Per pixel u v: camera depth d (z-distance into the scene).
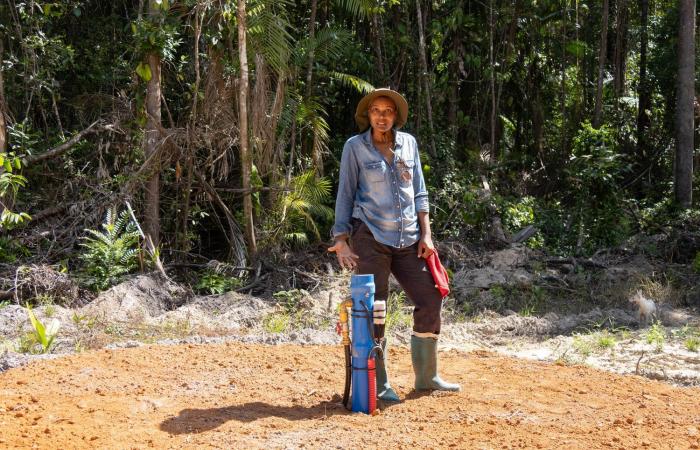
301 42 13.13
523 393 4.87
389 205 4.59
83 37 13.86
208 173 12.71
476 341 8.24
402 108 4.63
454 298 10.52
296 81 13.58
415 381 4.94
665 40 20.27
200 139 11.63
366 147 4.64
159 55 11.36
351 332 4.56
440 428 4.05
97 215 11.13
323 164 14.58
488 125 18.66
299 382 5.01
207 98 11.93
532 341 8.33
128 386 4.74
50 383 4.74
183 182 11.75
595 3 20.83
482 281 11.20
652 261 12.91
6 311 8.54
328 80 14.93
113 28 13.71
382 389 4.62
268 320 8.98
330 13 16.06
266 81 12.17
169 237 12.13
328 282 11.07
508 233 14.14
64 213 11.57
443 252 12.69
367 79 15.97
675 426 4.20
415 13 16.91
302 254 12.12
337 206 4.68
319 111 15.16
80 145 12.07
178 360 5.44
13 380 4.80
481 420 4.19
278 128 13.02
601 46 18.86
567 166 17.27
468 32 17.59
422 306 4.72
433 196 14.53
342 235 4.63
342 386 4.95
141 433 3.86
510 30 18.25
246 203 11.62
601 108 19.17
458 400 4.63
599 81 18.88
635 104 21.09
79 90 13.66
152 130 11.41
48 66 12.68
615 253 13.58
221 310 9.64
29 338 7.27
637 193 19.81
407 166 4.65
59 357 5.51
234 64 12.09
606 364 6.79
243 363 5.42
